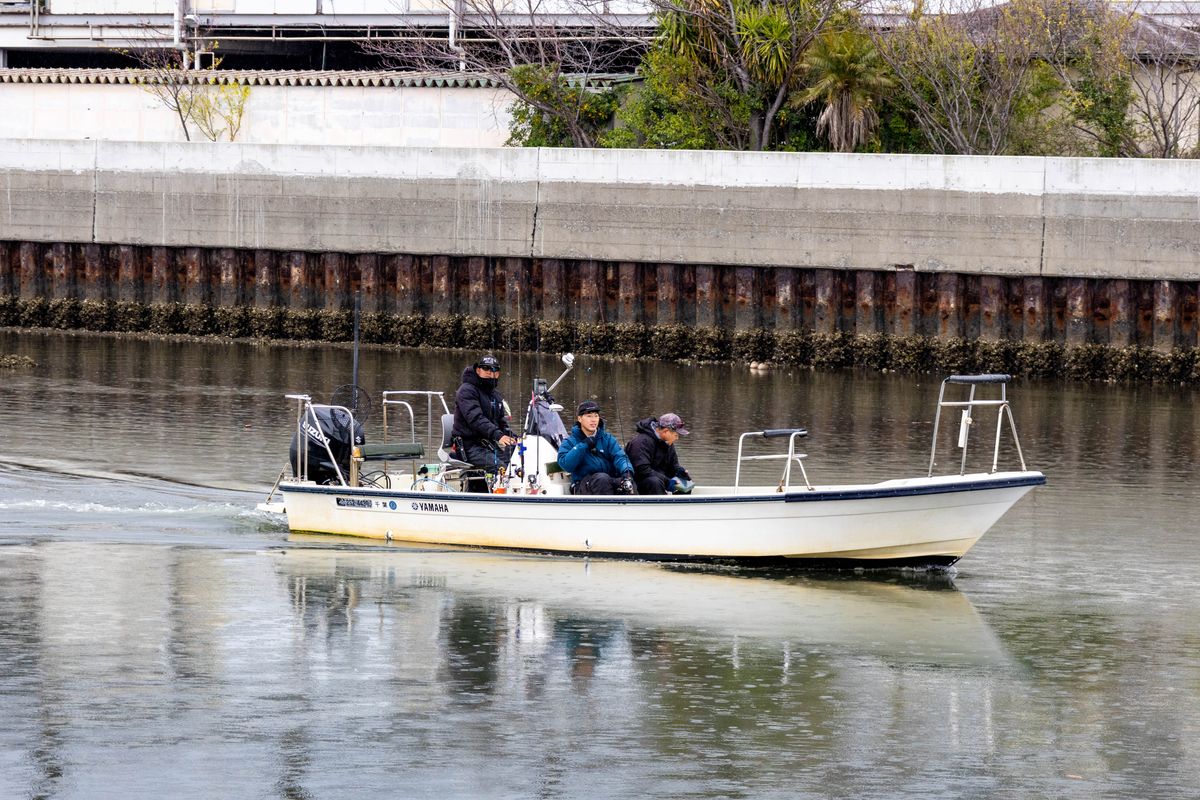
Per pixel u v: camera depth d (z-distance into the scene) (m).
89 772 28.14
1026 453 66.62
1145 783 28.77
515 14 124.25
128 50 137.38
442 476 47.69
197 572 42.66
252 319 110.06
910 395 86.31
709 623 38.50
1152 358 94.69
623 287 103.00
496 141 123.50
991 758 29.86
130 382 85.00
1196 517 53.06
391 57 134.25
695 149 108.56
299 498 47.72
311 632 37.06
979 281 97.62
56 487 54.66
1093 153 106.44
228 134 126.69
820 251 99.56
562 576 42.69
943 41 105.94
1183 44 108.06
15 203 113.56
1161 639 37.94
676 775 28.62
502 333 105.44
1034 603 41.09
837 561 43.66
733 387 88.25
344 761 28.91
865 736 30.89
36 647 35.34
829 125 107.88
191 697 32.19
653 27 121.50
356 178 107.75
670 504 43.22
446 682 33.56
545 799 27.39
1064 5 106.19
